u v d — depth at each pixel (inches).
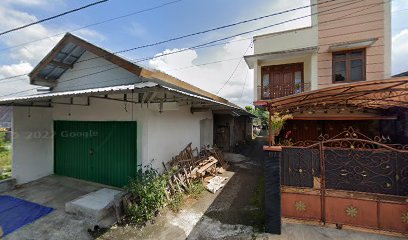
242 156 478.0
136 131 244.4
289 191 170.6
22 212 200.2
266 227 159.9
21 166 275.9
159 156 263.0
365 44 308.8
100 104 268.4
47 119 308.3
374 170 152.9
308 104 215.3
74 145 295.0
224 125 553.9
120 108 252.8
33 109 292.2
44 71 315.9
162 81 267.9
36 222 182.9
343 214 159.2
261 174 330.0
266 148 161.6
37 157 295.1
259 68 387.5
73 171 297.1
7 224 179.9
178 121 316.2
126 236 163.5
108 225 178.4
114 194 218.7
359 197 155.9
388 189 150.2
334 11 334.6
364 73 319.0
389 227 149.9
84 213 188.5
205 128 474.9
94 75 299.1
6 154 432.5
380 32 313.0
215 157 372.2
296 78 374.3
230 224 176.6
